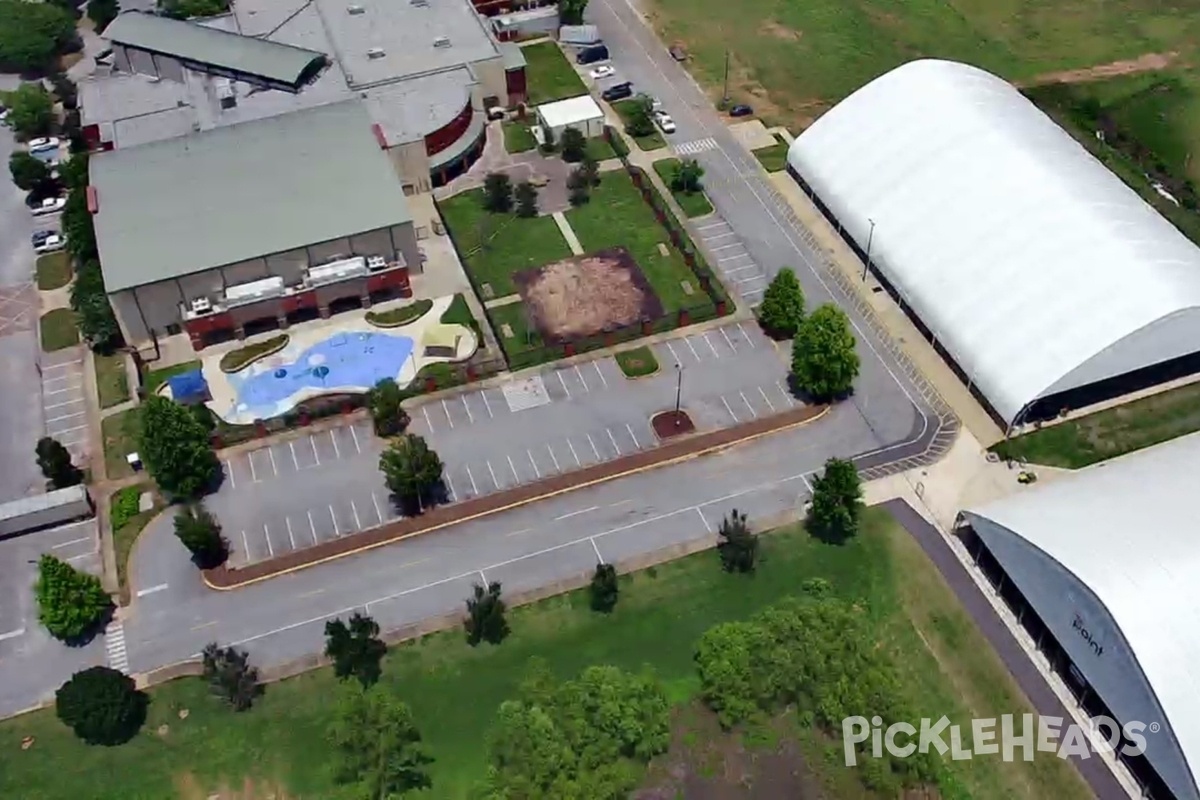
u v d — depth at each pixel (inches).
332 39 5949.8
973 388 4254.4
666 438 4148.6
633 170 5349.4
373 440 4185.5
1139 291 4005.9
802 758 3174.2
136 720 3356.3
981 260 4345.5
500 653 3496.6
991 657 3435.0
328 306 4670.3
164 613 3651.6
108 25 6053.2
